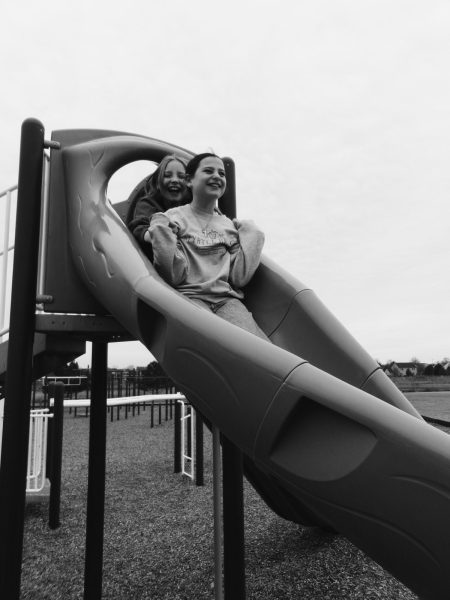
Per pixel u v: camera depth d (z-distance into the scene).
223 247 1.69
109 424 10.95
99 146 1.95
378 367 1.54
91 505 2.17
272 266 1.79
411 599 2.12
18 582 1.47
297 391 0.98
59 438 3.48
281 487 2.23
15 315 1.65
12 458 1.54
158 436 8.57
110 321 1.84
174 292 1.29
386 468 0.87
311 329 1.63
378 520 0.87
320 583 2.31
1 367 2.01
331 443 0.95
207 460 6.19
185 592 2.29
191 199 2.02
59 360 2.29
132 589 2.34
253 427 1.02
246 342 1.09
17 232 1.69
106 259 1.55
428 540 0.82
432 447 0.86
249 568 2.54
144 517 3.59
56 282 1.82
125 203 2.34
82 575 2.52
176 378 1.18
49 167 1.93
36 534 3.23
